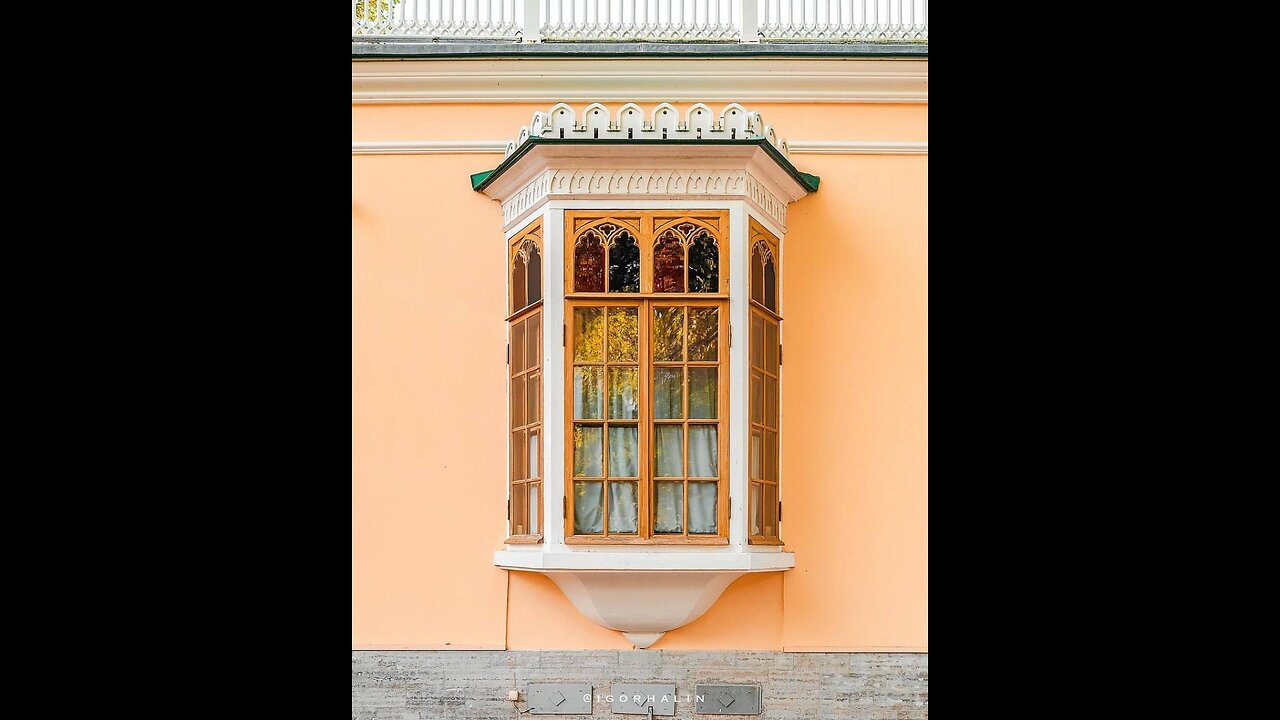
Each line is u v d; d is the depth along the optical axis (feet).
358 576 20.31
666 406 18.76
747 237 19.04
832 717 20.07
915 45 21.20
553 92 21.17
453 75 21.08
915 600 20.27
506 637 20.21
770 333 20.21
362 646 20.16
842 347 20.76
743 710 19.93
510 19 21.70
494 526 20.51
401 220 21.04
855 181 21.09
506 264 20.89
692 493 18.66
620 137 18.67
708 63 20.99
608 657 20.10
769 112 21.20
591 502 18.60
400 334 20.83
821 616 20.26
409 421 20.68
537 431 19.19
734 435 18.63
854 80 21.03
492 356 20.83
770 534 19.92
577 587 19.12
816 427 20.62
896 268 20.92
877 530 20.43
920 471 20.53
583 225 18.98
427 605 20.30
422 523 20.48
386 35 21.36
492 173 20.30
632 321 18.86
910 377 20.72
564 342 18.75
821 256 20.94
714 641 20.16
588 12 21.53
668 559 18.28
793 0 21.53
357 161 21.13
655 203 18.98
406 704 20.08
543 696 20.01
